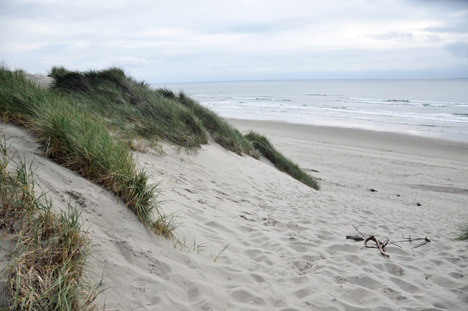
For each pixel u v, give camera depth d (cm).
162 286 280
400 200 1068
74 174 353
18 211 248
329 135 2508
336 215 650
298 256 407
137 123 738
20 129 378
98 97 781
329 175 1412
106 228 310
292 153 1836
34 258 225
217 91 11306
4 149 316
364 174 1462
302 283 338
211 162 788
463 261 429
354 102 5800
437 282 370
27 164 323
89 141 379
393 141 2312
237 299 295
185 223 424
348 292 328
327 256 419
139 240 321
